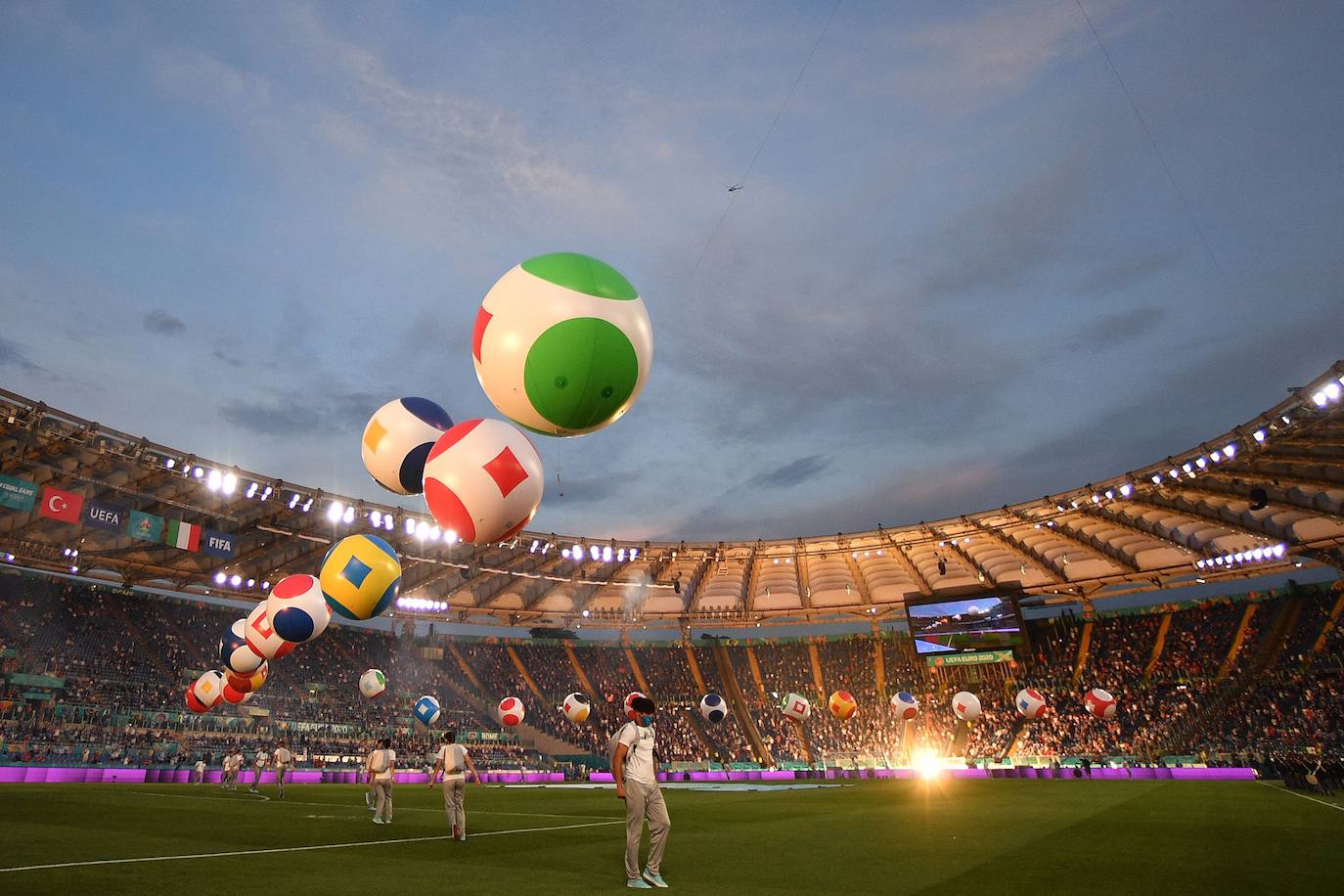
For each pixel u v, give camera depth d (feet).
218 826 41.01
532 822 47.88
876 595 174.09
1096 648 162.30
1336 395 82.43
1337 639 136.56
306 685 157.99
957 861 29.48
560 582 172.35
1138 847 33.19
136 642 147.54
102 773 96.68
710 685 184.14
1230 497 120.37
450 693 178.81
